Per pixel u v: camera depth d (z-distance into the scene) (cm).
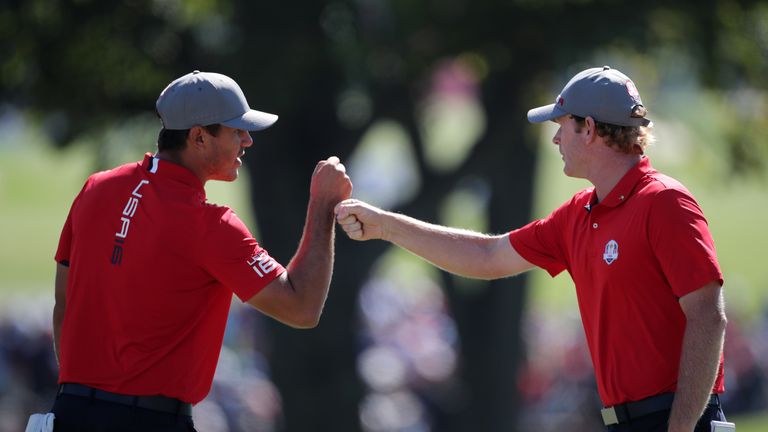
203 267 1532
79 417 1516
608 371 1553
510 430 5903
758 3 4428
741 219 16812
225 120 1572
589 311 1590
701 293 1466
